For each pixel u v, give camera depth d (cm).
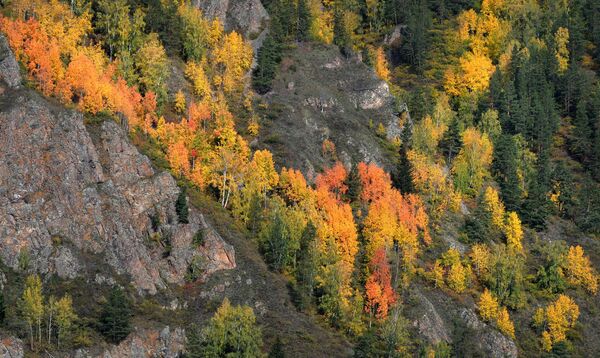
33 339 16538
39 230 18300
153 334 17762
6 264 17725
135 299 18588
